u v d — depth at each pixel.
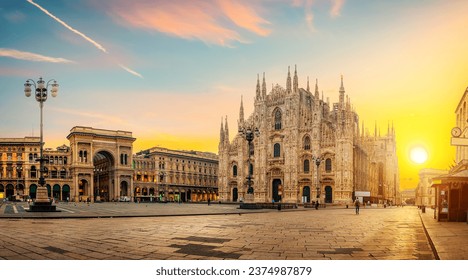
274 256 13.16
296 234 20.05
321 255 13.46
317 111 101.88
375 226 26.14
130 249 14.33
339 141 96.81
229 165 117.44
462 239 17.38
